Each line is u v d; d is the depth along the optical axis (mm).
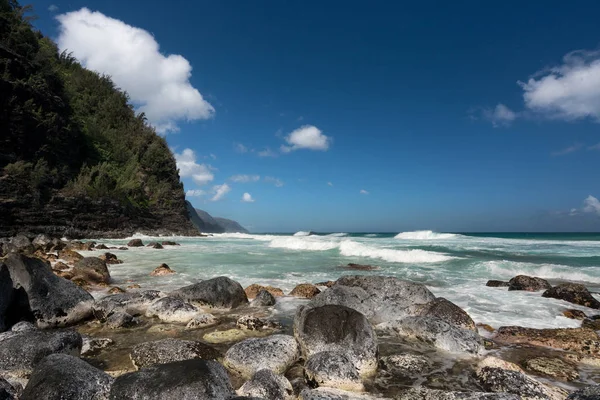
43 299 8109
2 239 30156
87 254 23156
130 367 5828
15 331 6578
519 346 7023
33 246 22062
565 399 4285
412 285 9477
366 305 8922
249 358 5707
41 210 39031
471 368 5977
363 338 6125
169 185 64500
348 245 24688
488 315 9109
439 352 6699
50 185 42469
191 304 9398
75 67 72750
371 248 23203
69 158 49000
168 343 6039
